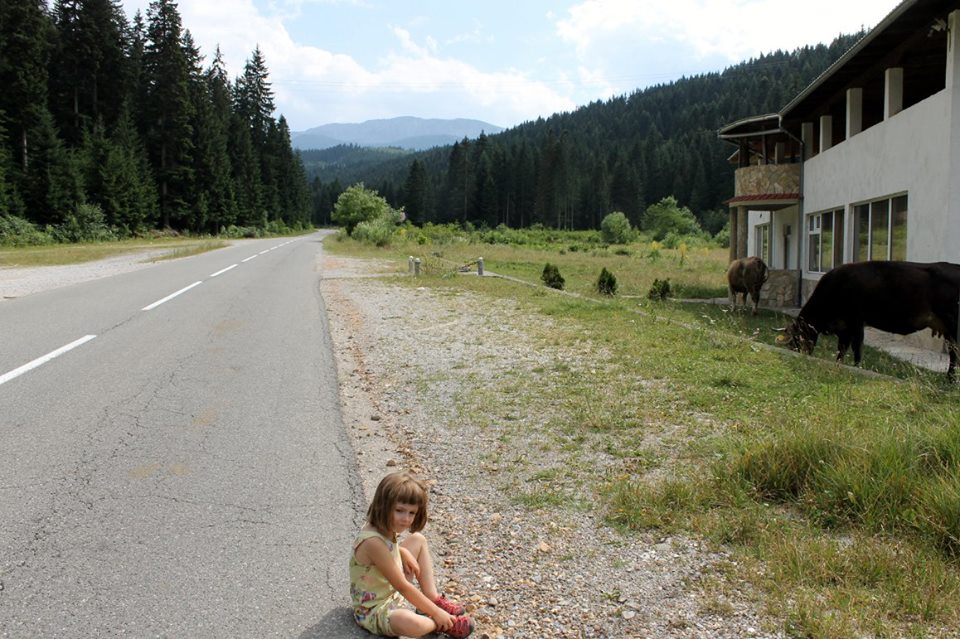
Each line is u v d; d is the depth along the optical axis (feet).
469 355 31.96
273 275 76.64
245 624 10.28
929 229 39.47
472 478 16.72
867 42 43.04
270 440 19.08
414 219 427.74
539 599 11.27
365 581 10.41
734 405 22.48
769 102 454.40
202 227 251.39
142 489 15.28
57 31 211.61
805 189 64.69
